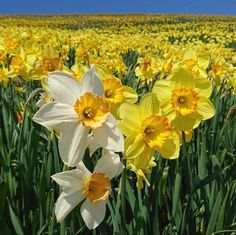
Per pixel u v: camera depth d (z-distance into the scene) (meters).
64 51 8.38
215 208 2.67
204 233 2.90
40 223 2.79
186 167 2.50
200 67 3.54
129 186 2.59
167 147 2.08
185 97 2.27
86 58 7.53
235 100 5.30
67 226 2.49
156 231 2.58
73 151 1.81
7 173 2.99
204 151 3.08
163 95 2.30
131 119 2.02
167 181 3.18
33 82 5.93
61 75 1.87
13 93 5.23
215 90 5.15
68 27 42.75
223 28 36.03
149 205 2.65
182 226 2.60
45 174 3.02
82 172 1.90
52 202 2.60
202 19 55.06
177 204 2.59
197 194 3.01
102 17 63.22
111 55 8.66
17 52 4.56
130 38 16.17
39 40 9.09
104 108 1.83
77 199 1.90
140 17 61.22
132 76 6.49
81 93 1.88
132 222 2.63
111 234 2.54
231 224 2.74
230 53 10.20
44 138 3.93
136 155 2.01
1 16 66.25
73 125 1.83
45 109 1.81
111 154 1.93
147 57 5.11
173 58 4.49
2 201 2.62
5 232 2.53
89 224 1.91
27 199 3.01
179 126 2.28
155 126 2.02
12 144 3.58
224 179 2.91
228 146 3.94
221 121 4.82
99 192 1.90
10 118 4.03
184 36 22.34
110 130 1.85
